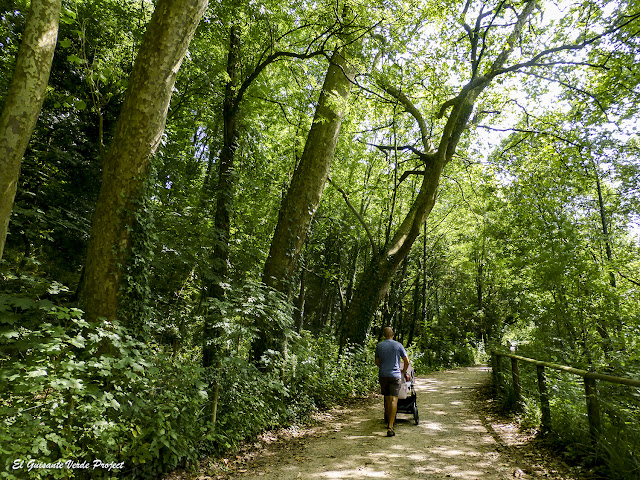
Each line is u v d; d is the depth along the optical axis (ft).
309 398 26.81
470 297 91.91
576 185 45.88
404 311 88.63
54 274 32.94
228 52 34.24
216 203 31.83
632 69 33.83
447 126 35.94
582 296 30.86
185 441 15.57
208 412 18.28
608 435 13.84
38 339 12.35
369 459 16.96
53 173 34.27
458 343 77.36
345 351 35.96
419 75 38.11
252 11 30.81
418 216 39.47
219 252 28.40
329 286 82.43
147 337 18.22
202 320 25.70
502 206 50.96
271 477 15.14
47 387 12.21
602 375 14.02
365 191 61.21
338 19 26.43
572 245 31.58
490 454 17.03
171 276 28.89
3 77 31.71
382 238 72.02
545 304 32.94
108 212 17.72
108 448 13.12
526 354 30.17
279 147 51.01
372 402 31.96
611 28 33.19
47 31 13.43
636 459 12.60
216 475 15.58
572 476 13.58
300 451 18.69
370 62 35.37
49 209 30.68
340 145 54.24
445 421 24.00
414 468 15.58
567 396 18.51
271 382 22.04
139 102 18.11
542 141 41.22
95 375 14.57
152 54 18.17
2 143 12.62
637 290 31.27
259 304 22.80
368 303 43.52
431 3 31.01
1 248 12.62
